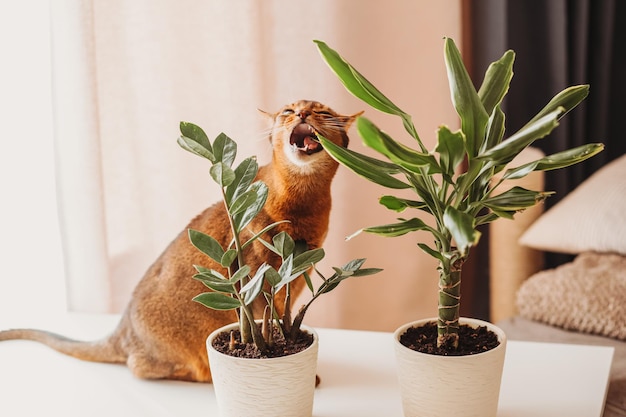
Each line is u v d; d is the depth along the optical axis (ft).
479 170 2.48
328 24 5.67
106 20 4.71
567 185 6.82
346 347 3.67
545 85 6.62
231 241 3.04
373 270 2.76
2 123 4.43
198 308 3.19
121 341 3.42
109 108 4.79
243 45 5.20
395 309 6.29
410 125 2.58
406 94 6.04
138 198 5.04
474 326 2.88
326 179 3.05
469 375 2.50
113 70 4.78
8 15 4.39
